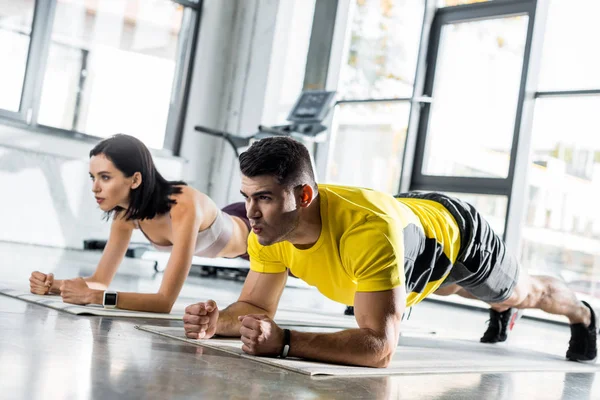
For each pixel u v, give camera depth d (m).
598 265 5.33
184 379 1.46
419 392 1.69
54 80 6.48
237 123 7.59
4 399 1.13
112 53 6.84
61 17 6.48
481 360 2.46
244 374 1.60
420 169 6.45
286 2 7.43
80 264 4.78
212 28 7.52
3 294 2.59
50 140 6.30
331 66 7.20
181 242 2.63
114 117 6.91
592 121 5.45
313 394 1.48
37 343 1.65
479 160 6.05
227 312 2.13
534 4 5.79
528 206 5.74
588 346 2.82
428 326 3.74
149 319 2.40
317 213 1.85
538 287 2.70
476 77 6.18
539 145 5.72
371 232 1.81
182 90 7.43
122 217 2.68
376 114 6.77
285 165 1.72
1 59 6.18
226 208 3.52
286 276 2.20
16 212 6.18
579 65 5.56
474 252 2.30
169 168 7.23
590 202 5.41
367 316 1.84
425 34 6.49
